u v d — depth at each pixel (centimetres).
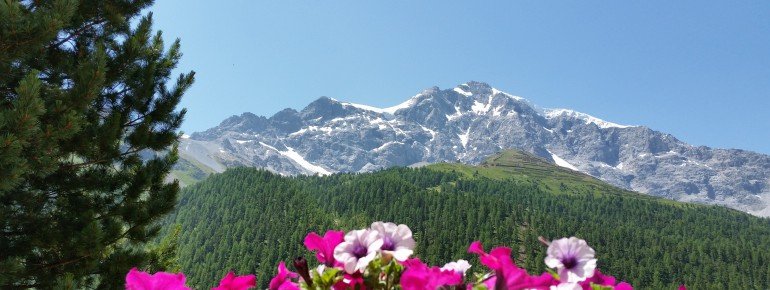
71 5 1336
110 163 1581
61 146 1412
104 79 1416
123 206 1527
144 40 1681
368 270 235
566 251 220
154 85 1745
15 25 1199
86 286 1493
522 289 213
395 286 238
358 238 237
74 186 1505
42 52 1459
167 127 1762
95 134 1466
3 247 1312
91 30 1747
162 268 1616
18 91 1130
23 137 1121
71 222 1465
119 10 1778
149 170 1630
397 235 240
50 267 1365
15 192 1362
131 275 228
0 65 1245
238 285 244
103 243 1417
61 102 1328
